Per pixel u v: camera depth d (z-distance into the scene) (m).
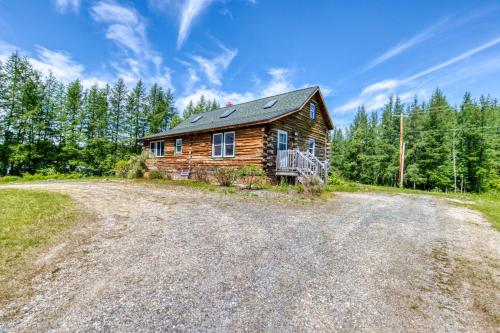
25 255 3.43
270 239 4.54
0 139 22.00
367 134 35.66
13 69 22.47
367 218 6.55
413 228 5.71
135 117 31.77
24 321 2.17
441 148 26.80
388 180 32.91
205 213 6.38
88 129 27.84
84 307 2.40
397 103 45.75
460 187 28.42
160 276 3.05
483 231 5.62
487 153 27.08
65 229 4.55
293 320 2.29
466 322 2.37
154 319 2.24
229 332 2.10
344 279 3.15
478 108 30.75
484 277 3.32
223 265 3.41
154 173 14.99
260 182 11.47
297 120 15.16
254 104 17.64
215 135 14.93
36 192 8.20
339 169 38.94
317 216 6.51
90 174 26.39
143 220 5.52
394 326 2.26
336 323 2.27
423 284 3.10
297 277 3.15
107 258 3.52
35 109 23.05
